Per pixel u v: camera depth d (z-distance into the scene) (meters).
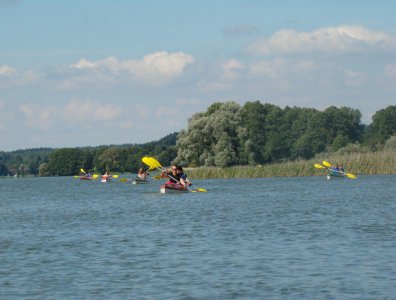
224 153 193.12
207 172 163.62
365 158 156.00
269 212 62.53
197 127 199.00
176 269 32.81
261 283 29.36
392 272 30.88
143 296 27.47
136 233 47.47
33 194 124.56
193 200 82.69
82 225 54.50
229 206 71.12
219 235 45.34
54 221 59.25
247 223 52.62
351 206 68.06
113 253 38.12
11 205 88.62
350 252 36.66
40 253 38.72
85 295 27.78
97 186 158.62
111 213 66.31
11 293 28.25
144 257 36.50
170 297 27.25
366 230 46.28
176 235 45.81
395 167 151.50
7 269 33.56
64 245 41.97
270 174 163.38
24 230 51.84
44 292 28.39
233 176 162.38
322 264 33.28
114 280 30.56
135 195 100.81
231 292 27.84
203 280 30.19
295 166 164.62
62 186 172.75
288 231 46.72
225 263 34.16
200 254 37.09
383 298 26.33
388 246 38.50
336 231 46.09
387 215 57.06
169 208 70.12
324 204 71.56
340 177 145.38
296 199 81.12
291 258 35.16
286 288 28.33
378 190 97.56
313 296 26.94
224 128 197.50
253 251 37.78
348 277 30.09
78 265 34.41
